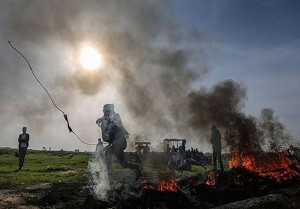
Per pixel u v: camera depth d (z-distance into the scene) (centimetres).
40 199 885
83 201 874
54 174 1698
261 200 661
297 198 645
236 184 897
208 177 1048
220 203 814
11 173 1664
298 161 1160
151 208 734
